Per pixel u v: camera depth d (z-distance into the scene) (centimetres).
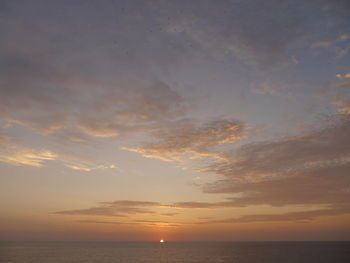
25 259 8462
